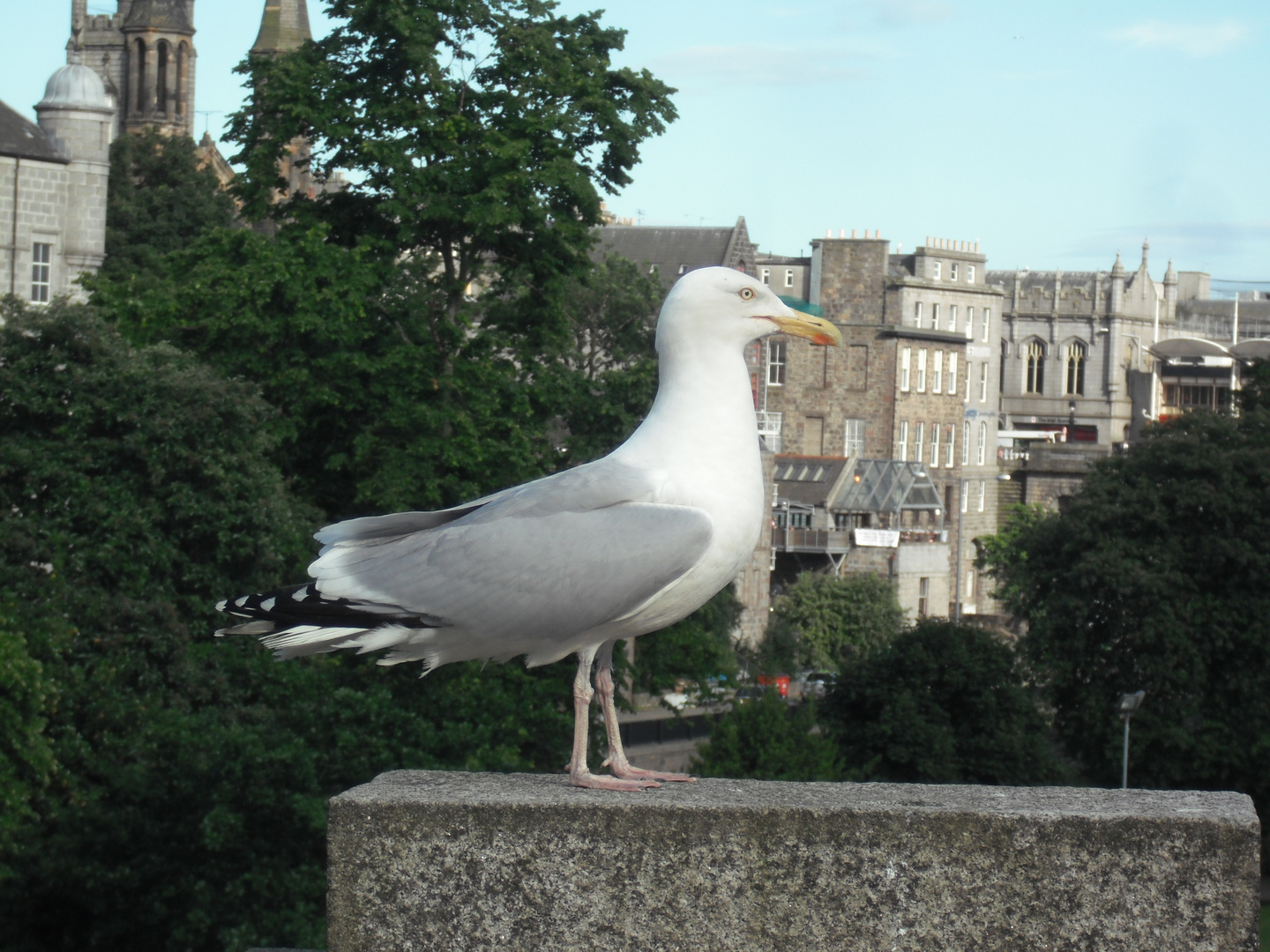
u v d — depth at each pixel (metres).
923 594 83.81
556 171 30.56
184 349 30.77
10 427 27.50
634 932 5.07
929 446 99.06
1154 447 41.50
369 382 29.80
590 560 5.35
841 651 71.62
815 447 96.31
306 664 22.56
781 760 32.00
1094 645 41.38
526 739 23.42
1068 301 138.12
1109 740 40.31
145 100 129.25
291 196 34.12
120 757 22.89
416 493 28.38
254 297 29.34
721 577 5.62
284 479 29.88
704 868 5.03
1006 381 140.50
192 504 26.42
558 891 5.09
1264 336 158.25
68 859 19.94
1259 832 4.77
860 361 95.75
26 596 24.70
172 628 25.25
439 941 5.14
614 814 5.07
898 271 101.31
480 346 30.69
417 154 30.84
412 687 21.98
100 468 26.92
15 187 67.81
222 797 19.36
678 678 34.62
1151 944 4.84
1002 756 39.44
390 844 5.15
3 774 21.03
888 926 4.96
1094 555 40.16
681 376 5.75
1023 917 4.89
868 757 39.72
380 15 31.20
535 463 30.08
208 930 19.53
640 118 33.19
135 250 75.12
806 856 4.99
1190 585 39.94
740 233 92.56
